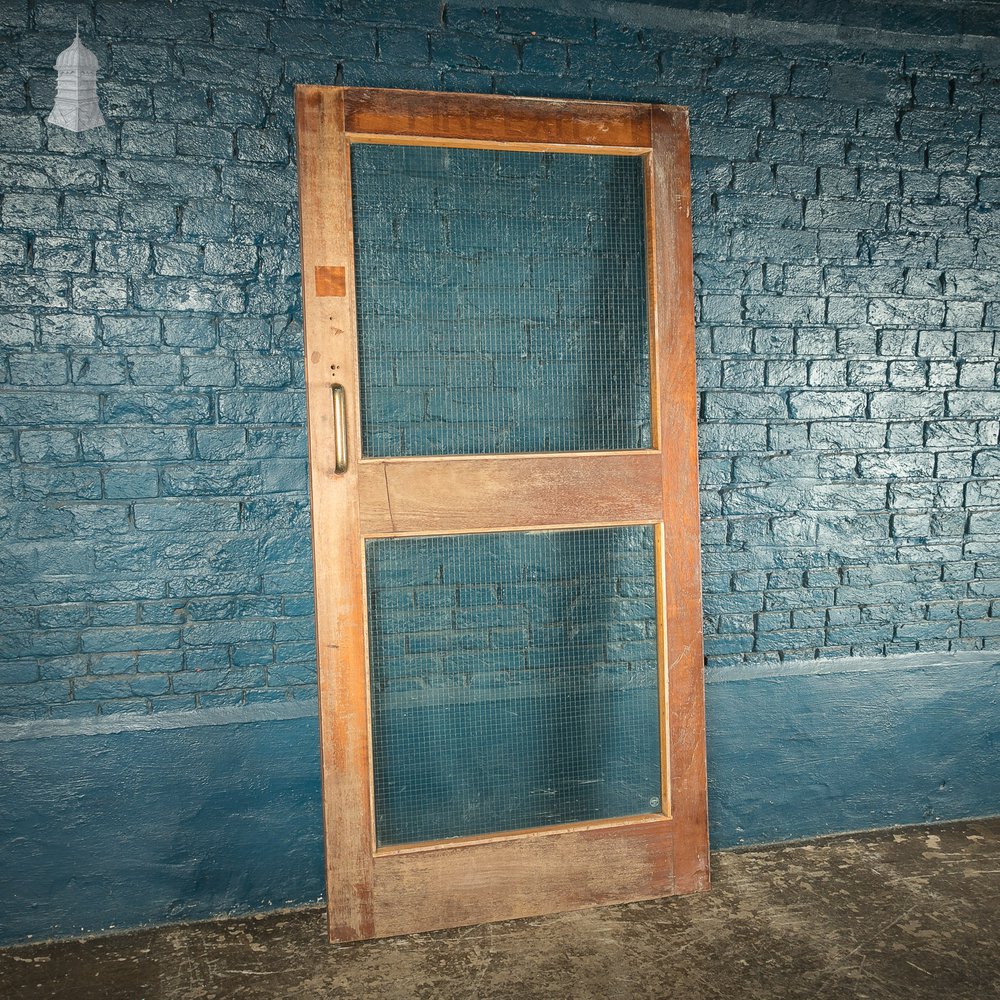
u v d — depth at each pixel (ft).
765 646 9.30
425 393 8.02
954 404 9.65
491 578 8.21
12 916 7.72
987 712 9.88
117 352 7.67
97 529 7.72
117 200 7.61
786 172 9.05
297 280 8.00
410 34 8.11
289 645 8.14
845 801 9.61
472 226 8.08
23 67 7.39
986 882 8.57
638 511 8.36
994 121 9.61
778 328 9.11
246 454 7.97
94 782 7.81
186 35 7.68
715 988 7.05
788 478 9.24
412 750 8.07
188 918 8.07
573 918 8.11
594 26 8.53
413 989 7.09
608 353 8.41
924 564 9.70
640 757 8.54
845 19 9.05
